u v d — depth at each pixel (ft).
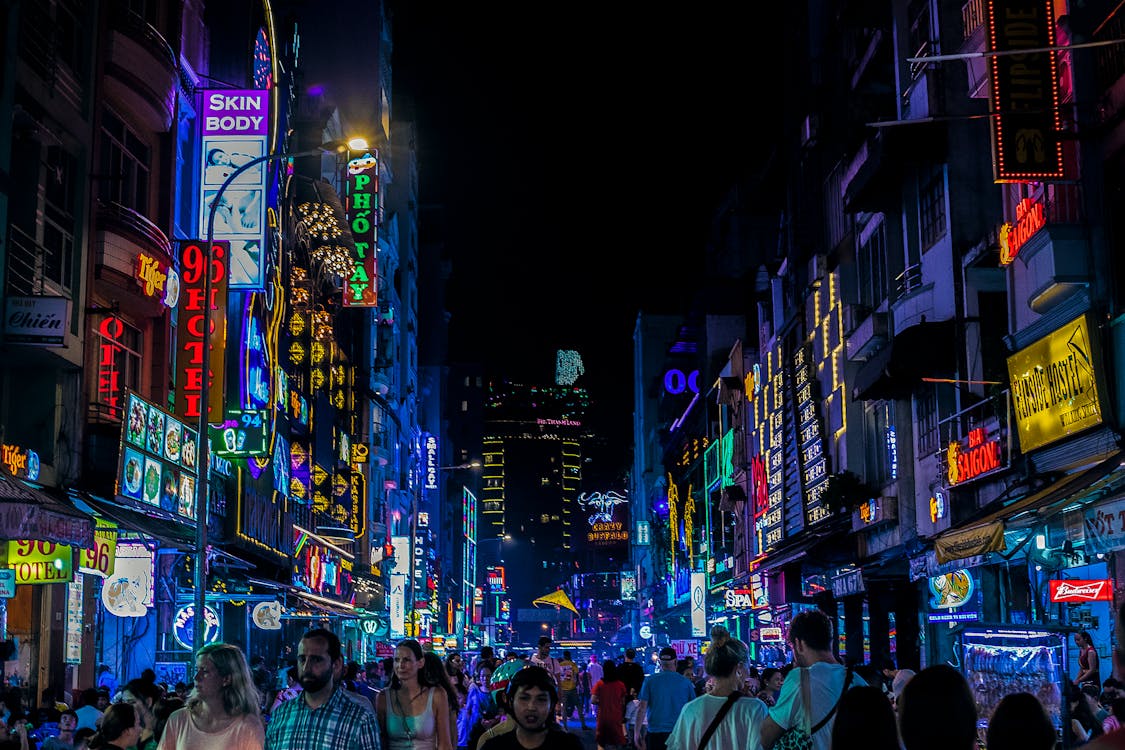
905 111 94.58
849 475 109.60
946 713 16.08
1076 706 42.06
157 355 98.89
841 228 126.41
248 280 108.17
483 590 559.79
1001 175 63.87
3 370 78.38
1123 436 61.98
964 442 83.76
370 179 189.78
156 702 43.91
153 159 98.94
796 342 145.79
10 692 57.77
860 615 123.24
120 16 89.20
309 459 154.92
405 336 307.99
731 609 199.52
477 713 67.15
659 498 349.41
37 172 76.38
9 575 66.28
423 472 333.83
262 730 26.94
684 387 330.95
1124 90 61.52
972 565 65.92
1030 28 64.18
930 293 91.15
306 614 131.85
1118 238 63.41
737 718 28.12
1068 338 65.92
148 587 81.15
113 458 83.35
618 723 68.39
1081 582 62.03
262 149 109.81
